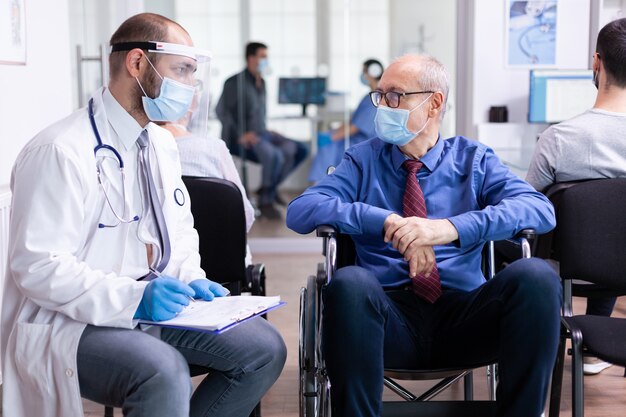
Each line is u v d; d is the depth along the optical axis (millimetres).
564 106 4098
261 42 6801
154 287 1753
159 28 1895
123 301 1756
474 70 4340
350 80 6789
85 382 1761
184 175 2715
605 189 2404
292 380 3223
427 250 2139
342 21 6723
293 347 3639
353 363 1958
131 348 1730
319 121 6855
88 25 4180
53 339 1751
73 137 1834
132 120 1933
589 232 2389
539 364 1971
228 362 1908
